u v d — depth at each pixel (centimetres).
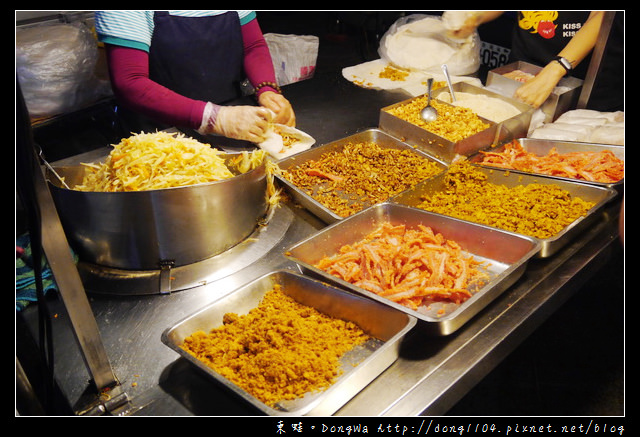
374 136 254
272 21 584
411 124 243
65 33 287
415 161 234
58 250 110
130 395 127
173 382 131
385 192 216
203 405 124
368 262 172
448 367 135
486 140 241
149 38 239
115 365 135
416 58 327
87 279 165
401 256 175
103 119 306
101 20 222
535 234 183
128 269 169
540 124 275
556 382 250
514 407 238
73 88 290
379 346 141
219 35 263
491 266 180
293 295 158
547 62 327
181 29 252
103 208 156
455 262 174
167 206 158
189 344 138
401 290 157
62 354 139
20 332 146
